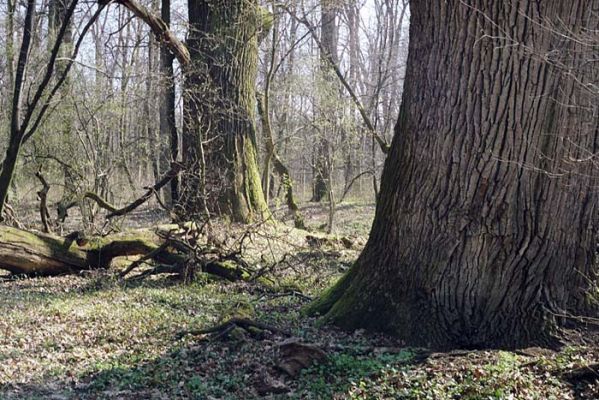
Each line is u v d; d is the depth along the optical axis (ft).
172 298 36.96
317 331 27.12
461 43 24.25
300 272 44.01
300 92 74.23
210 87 55.72
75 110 64.08
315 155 87.20
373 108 78.43
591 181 23.94
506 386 19.16
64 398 21.43
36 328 30.17
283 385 21.61
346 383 20.99
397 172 27.07
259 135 84.28
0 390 22.00
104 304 35.35
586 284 24.99
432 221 25.41
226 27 58.34
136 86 70.38
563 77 23.02
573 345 23.59
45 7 77.20
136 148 78.18
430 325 25.20
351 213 86.53
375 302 26.96
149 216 75.77
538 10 22.79
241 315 29.66
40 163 59.31
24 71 49.93
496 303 24.54
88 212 56.95
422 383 20.08
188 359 24.94
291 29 83.76
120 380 23.18
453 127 24.63
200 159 47.60
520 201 24.03
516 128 23.59
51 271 44.09
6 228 42.91
